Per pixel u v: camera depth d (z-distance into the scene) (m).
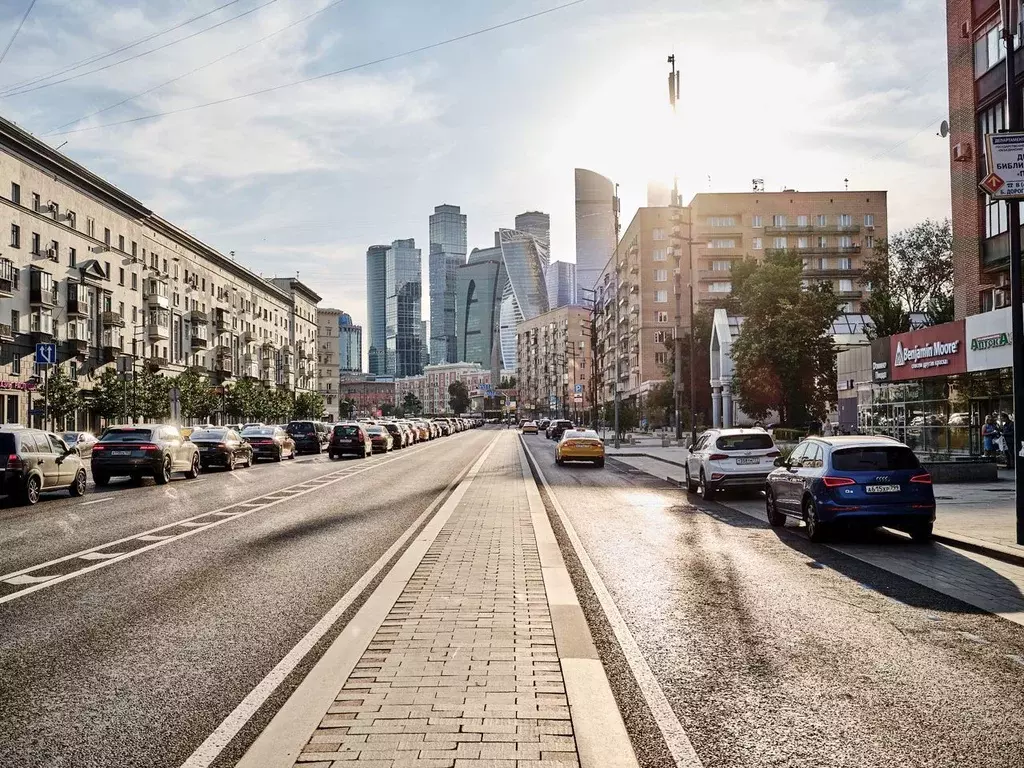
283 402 96.62
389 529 12.92
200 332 79.31
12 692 5.07
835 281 87.06
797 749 4.18
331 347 147.38
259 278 99.69
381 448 43.53
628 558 10.26
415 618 6.84
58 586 8.41
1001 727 4.48
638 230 96.56
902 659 5.80
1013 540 11.09
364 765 3.86
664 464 32.91
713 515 15.20
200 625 6.73
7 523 14.02
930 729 4.46
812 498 11.66
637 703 4.88
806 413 43.75
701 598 7.88
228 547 11.05
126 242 65.69
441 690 4.95
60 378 52.72
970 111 28.84
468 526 12.97
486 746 4.09
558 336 168.00
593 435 32.12
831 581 8.75
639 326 97.06
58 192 55.34
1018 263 11.23
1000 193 11.20
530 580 8.51
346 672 5.31
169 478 23.33
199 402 67.44
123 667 5.56
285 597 7.82
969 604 7.62
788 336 42.12
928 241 58.53
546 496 19.16
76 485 19.31
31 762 4.02
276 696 4.96
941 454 26.67
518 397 181.75
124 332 65.00
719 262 89.12
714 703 4.89
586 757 3.96
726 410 58.91
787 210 88.81
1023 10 25.48
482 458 37.16
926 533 11.67
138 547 11.07
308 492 19.84
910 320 48.12
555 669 5.39
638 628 6.70
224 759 4.05
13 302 49.97
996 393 26.83
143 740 4.29
